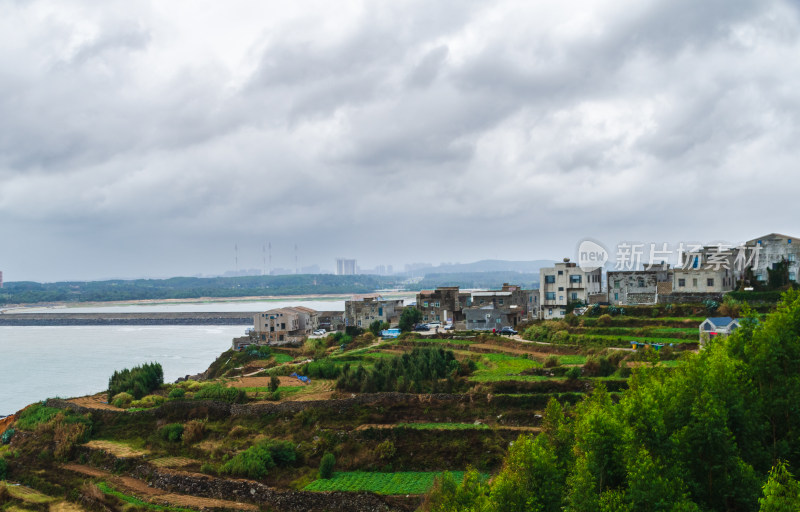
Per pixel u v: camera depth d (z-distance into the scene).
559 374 78.81
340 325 159.88
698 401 40.69
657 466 36.91
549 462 42.47
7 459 81.50
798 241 101.25
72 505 68.44
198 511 62.97
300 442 73.25
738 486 37.50
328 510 60.75
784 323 47.19
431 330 130.50
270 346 143.50
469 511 44.31
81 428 83.19
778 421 43.09
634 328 95.69
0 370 159.88
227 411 81.56
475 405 73.38
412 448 68.56
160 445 78.06
